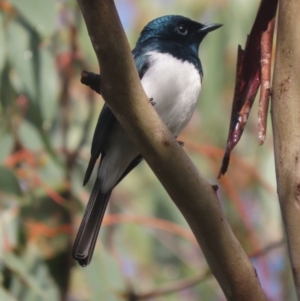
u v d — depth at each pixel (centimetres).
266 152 1052
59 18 977
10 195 861
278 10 463
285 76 452
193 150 1052
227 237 459
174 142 452
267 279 974
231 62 1034
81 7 422
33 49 893
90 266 879
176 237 1102
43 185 897
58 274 891
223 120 1038
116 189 1119
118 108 449
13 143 905
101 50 431
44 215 897
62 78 964
